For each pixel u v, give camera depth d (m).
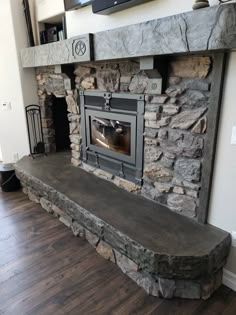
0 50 3.37
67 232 2.40
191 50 1.39
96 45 2.01
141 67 1.78
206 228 1.76
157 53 1.57
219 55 1.44
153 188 2.12
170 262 1.53
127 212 1.99
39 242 2.25
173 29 1.44
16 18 3.12
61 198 2.32
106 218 1.91
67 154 3.60
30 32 3.16
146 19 1.81
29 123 3.55
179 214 1.94
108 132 2.54
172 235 1.69
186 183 1.84
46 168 3.02
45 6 2.99
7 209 2.83
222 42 1.26
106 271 1.91
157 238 1.67
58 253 2.11
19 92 3.42
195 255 1.51
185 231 1.74
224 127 1.56
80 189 2.41
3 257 2.07
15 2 3.08
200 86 1.60
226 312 1.57
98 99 2.48
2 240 2.28
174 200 1.96
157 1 1.70
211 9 1.25
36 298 1.68
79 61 2.21
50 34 3.08
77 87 2.69
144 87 1.95
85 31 2.39
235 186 1.60
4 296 1.70
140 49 1.66
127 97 2.13
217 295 1.70
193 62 1.60
